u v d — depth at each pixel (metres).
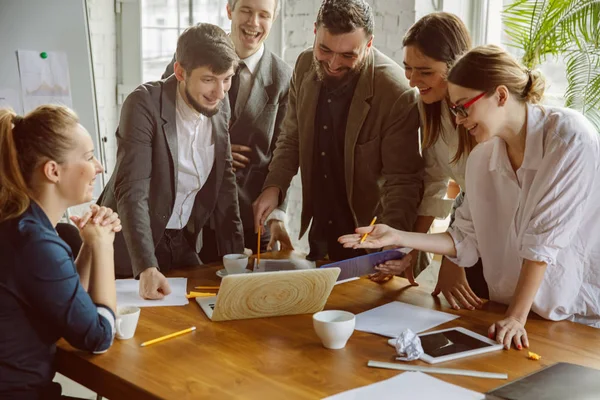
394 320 1.78
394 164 2.39
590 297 1.82
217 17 4.18
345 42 2.24
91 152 1.61
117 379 1.42
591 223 1.79
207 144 2.38
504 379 1.41
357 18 2.23
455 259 1.98
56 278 1.47
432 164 2.40
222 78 2.18
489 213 1.93
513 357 1.53
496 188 1.90
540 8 2.80
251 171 2.85
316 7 3.86
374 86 2.39
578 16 2.64
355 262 1.86
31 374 1.50
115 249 2.40
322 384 1.38
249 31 2.74
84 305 1.50
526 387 1.32
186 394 1.33
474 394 1.32
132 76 4.16
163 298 1.95
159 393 1.33
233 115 2.81
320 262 2.37
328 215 2.62
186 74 2.18
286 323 1.76
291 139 2.67
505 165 1.84
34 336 1.50
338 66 2.31
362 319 1.79
